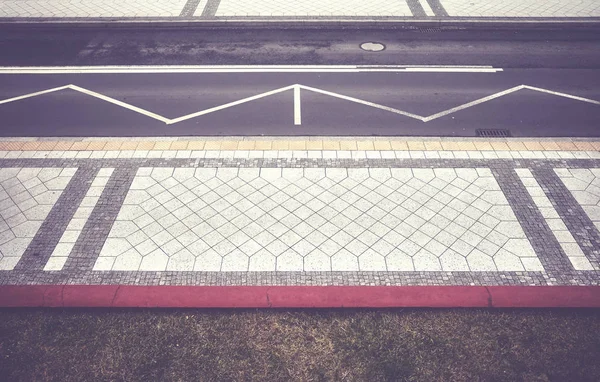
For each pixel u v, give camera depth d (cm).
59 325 626
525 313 639
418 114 1108
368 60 1345
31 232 766
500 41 1448
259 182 877
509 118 1090
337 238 754
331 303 645
